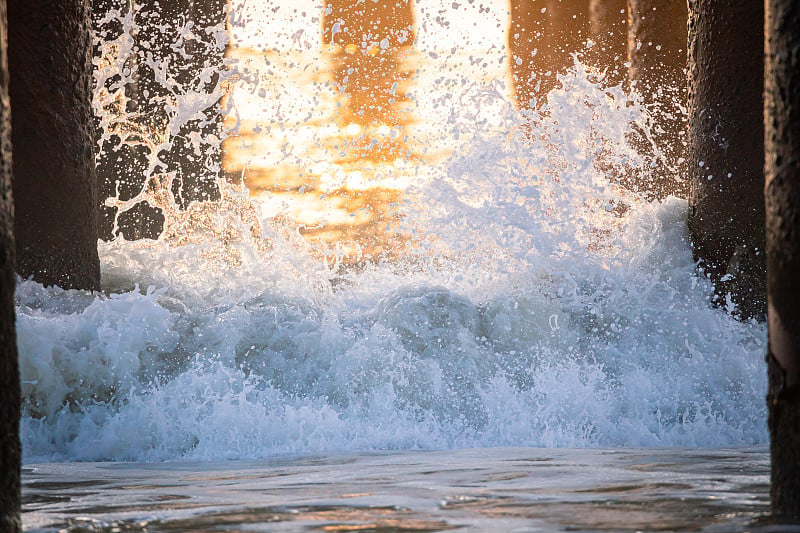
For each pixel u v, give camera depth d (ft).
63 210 66.69
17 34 65.51
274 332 60.34
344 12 124.77
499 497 29.27
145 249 76.69
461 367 58.70
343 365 58.54
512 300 63.41
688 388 57.52
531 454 45.14
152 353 58.65
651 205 73.41
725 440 52.47
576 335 61.67
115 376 57.26
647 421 55.16
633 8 103.45
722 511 25.71
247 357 59.21
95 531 24.68
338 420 54.13
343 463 42.70
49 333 57.98
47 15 66.28
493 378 58.29
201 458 48.96
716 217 69.41
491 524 24.16
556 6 130.52
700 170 70.79
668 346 60.90
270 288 66.85
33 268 65.31
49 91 66.28
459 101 74.33
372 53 108.47
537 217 69.31
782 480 25.22
